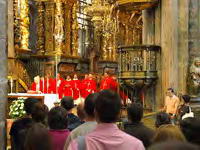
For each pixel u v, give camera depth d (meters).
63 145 4.11
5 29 6.04
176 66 11.23
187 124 2.91
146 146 4.16
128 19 32.44
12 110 8.68
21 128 4.63
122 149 2.77
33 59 27.66
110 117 2.88
